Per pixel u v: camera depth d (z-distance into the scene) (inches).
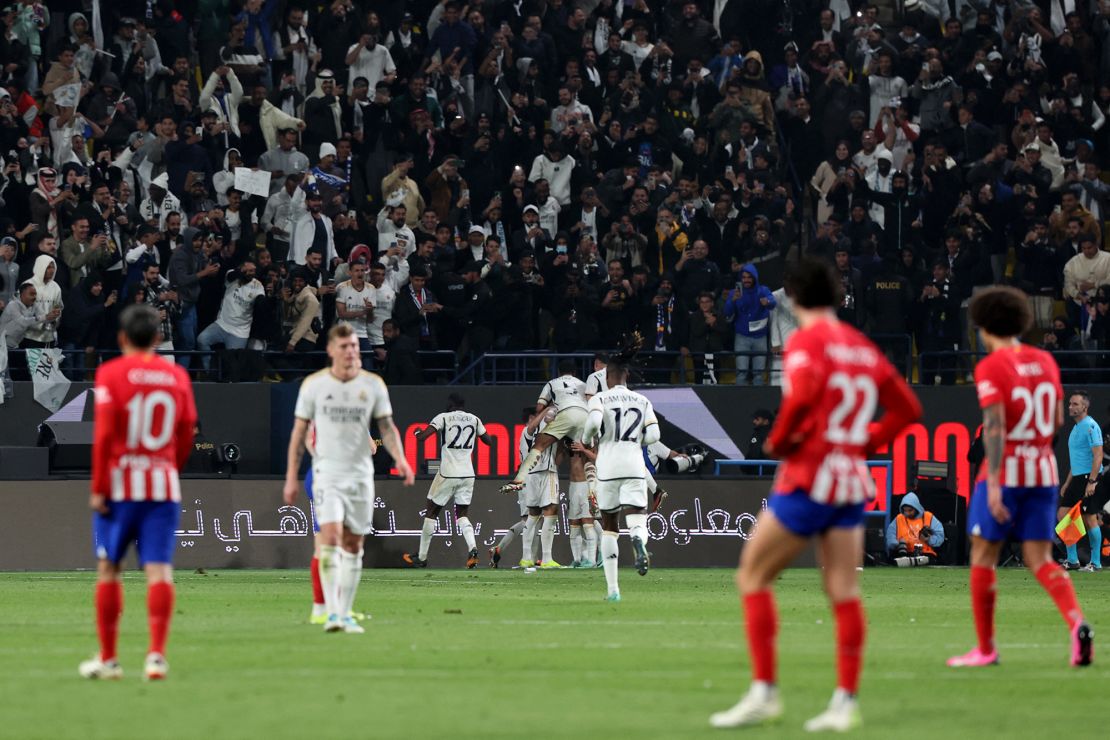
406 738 976.3
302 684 1243.8
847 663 1027.9
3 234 3595.0
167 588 1262.3
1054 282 4028.1
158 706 1112.2
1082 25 4623.5
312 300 3666.3
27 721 1039.6
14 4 3988.7
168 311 3548.2
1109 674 1363.2
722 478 3408.0
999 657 1503.4
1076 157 4350.4
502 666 1384.1
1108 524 3427.7
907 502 3489.2
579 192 4060.0
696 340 3794.3
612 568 2272.4
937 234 4168.3
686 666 1392.7
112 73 3996.1
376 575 2999.5
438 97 4195.4
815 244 3996.1
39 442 3312.0
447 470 3198.8
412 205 3961.6
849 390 1019.9
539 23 4315.9
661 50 4340.6
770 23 4542.3
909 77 4480.8
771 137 4330.7
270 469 3548.2
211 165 3892.7
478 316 3777.1
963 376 3939.5
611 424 2287.2
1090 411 3661.4
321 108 4023.1
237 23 4106.8
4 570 3125.0
